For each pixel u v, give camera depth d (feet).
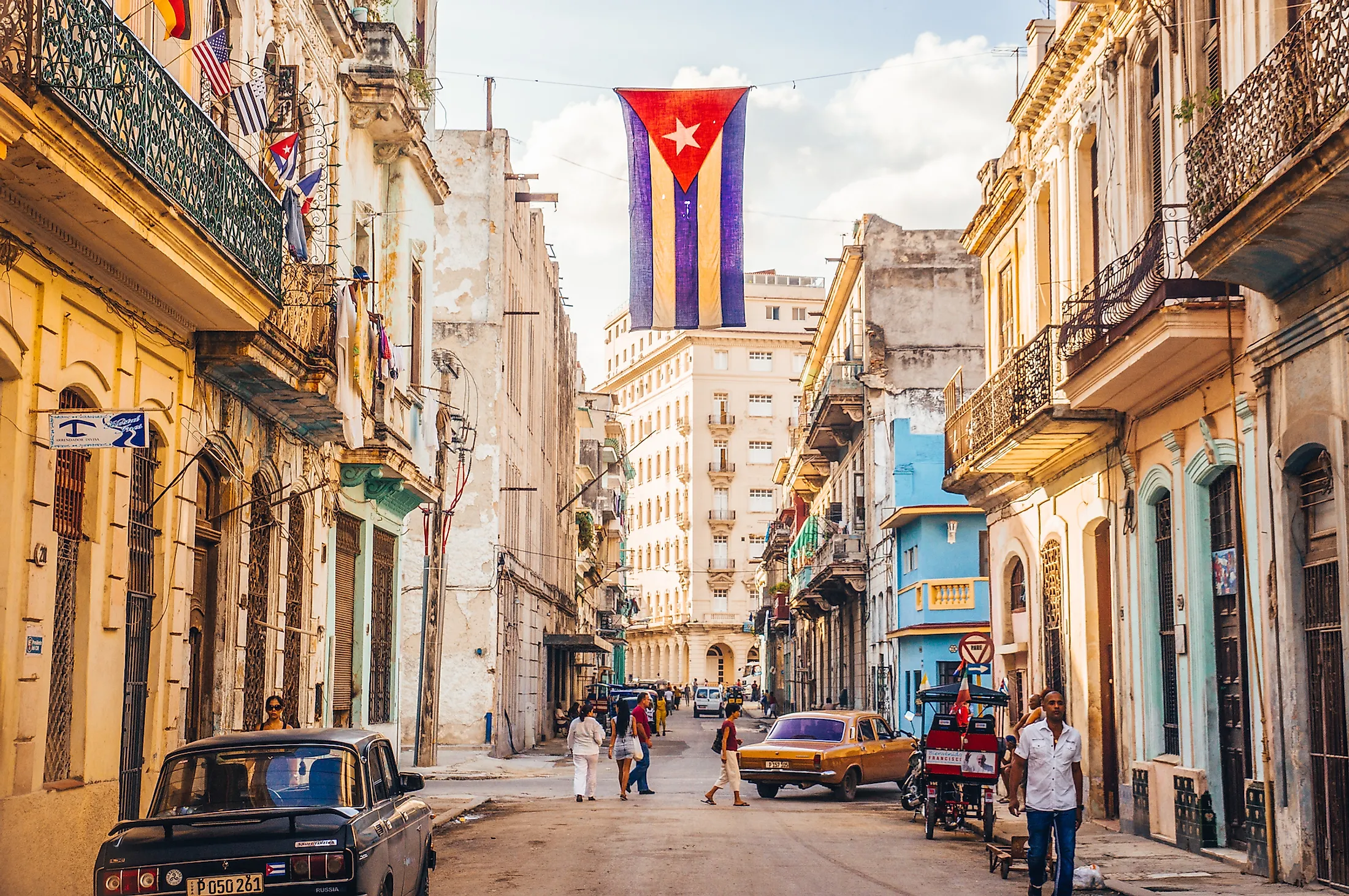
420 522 120.16
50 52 31.71
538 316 163.53
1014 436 66.95
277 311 49.96
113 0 41.09
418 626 118.32
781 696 261.44
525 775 97.40
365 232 72.18
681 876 44.93
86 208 35.42
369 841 28.68
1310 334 42.32
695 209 64.75
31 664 36.45
